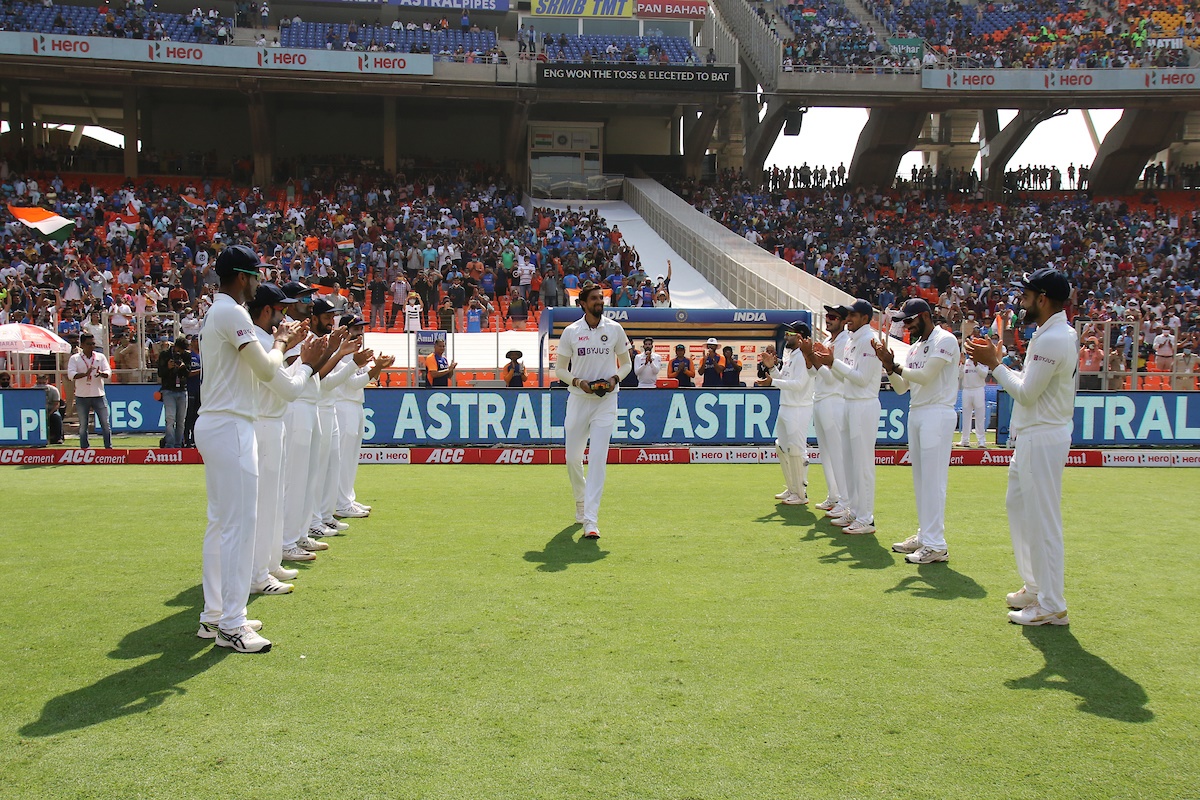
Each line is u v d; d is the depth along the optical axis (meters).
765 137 36.34
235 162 34.72
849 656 4.76
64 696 4.21
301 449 6.88
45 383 17.39
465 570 6.59
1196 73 33.09
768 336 18.14
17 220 26.03
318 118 38.88
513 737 3.79
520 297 24.73
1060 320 5.32
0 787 3.37
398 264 25.88
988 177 38.59
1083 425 14.77
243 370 4.98
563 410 14.48
